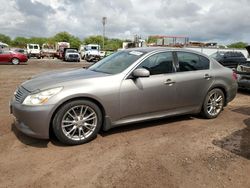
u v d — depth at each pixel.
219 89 5.70
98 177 3.29
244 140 4.51
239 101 7.68
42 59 39.22
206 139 4.53
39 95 3.93
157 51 4.95
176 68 5.07
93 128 4.30
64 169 3.47
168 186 3.12
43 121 3.89
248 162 3.73
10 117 5.47
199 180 3.26
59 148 4.07
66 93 3.98
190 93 5.20
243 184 3.20
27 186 3.09
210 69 5.56
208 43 32.28
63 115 4.00
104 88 4.27
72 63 29.17
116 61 5.06
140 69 4.47
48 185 3.12
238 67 9.02
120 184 3.15
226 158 3.83
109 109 4.35
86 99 4.17
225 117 5.87
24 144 4.18
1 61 23.53
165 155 3.89
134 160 3.73
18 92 4.31
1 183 3.14
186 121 5.48
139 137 4.56
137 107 4.61
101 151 4.00
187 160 3.75
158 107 4.85
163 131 4.87
